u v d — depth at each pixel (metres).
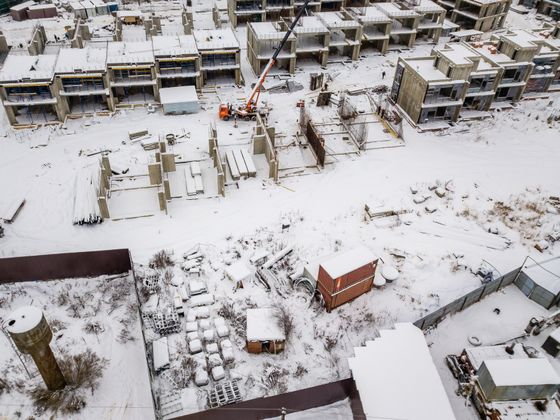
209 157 56.47
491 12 91.62
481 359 35.16
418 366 32.91
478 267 43.81
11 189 50.28
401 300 40.81
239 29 89.88
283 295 40.44
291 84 71.75
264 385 33.91
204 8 100.38
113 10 95.69
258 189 52.41
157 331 36.91
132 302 39.19
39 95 59.59
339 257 38.69
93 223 46.59
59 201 49.09
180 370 34.53
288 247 44.34
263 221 48.12
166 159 52.53
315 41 77.94
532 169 57.47
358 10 83.50
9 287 40.12
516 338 38.44
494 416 32.09
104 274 41.44
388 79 75.75
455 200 52.22
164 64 65.88
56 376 32.25
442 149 60.47
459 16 95.62
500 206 51.59
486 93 65.81
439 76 62.62
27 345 28.42
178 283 40.69
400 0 89.50
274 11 90.12
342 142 60.94
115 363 35.06
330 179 54.47
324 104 67.75
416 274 43.19
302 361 35.69
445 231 48.06
